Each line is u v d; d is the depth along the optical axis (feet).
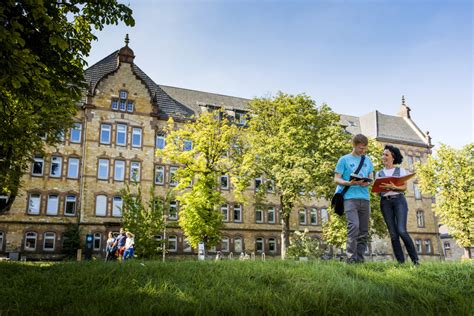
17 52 25.93
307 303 15.89
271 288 18.29
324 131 110.52
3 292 19.57
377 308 16.01
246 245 150.30
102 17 34.86
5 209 73.51
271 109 116.78
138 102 141.49
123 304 15.47
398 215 25.38
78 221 125.80
